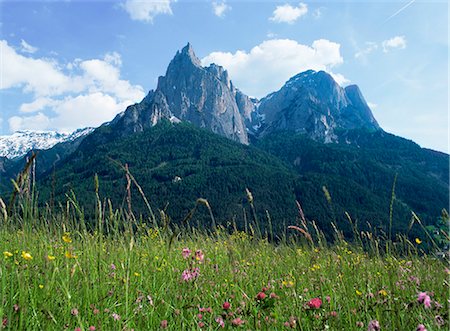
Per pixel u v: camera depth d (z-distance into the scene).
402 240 5.32
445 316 3.39
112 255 4.91
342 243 5.39
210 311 3.84
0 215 3.88
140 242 5.89
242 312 3.66
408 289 4.43
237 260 5.96
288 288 4.77
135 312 3.62
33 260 4.12
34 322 3.04
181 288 4.50
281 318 3.65
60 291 3.71
